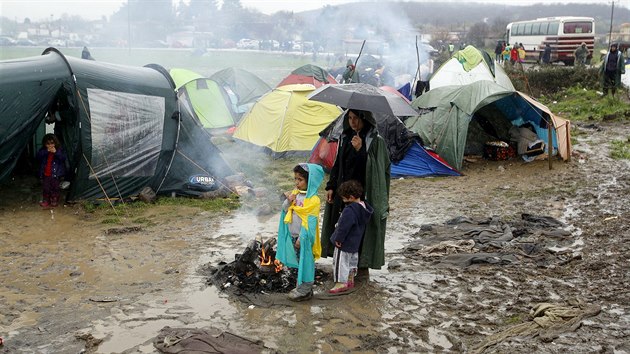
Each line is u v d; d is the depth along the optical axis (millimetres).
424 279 6949
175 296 6367
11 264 7227
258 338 5465
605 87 21547
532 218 9266
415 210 10039
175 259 7496
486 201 10586
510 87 17281
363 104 6270
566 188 11398
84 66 9969
